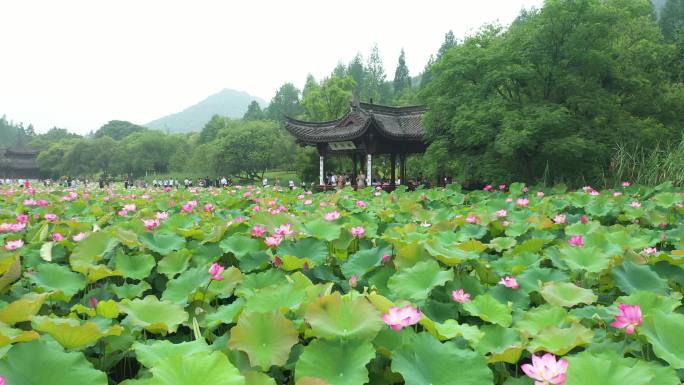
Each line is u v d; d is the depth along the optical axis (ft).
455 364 7.33
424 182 88.38
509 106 56.34
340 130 90.84
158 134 265.75
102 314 9.66
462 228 20.16
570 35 54.24
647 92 63.93
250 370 7.64
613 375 6.72
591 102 54.03
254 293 10.50
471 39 63.62
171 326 9.35
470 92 58.29
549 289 10.98
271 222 18.85
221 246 15.49
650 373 6.54
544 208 28.22
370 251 14.32
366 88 253.65
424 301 10.66
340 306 8.28
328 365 7.43
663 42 97.40
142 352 7.56
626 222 25.13
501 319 9.49
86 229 20.27
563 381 6.22
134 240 15.98
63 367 6.78
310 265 13.48
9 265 11.52
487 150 59.41
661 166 48.70
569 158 53.72
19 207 29.66
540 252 16.21
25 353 6.68
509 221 22.24
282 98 321.11
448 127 63.67
